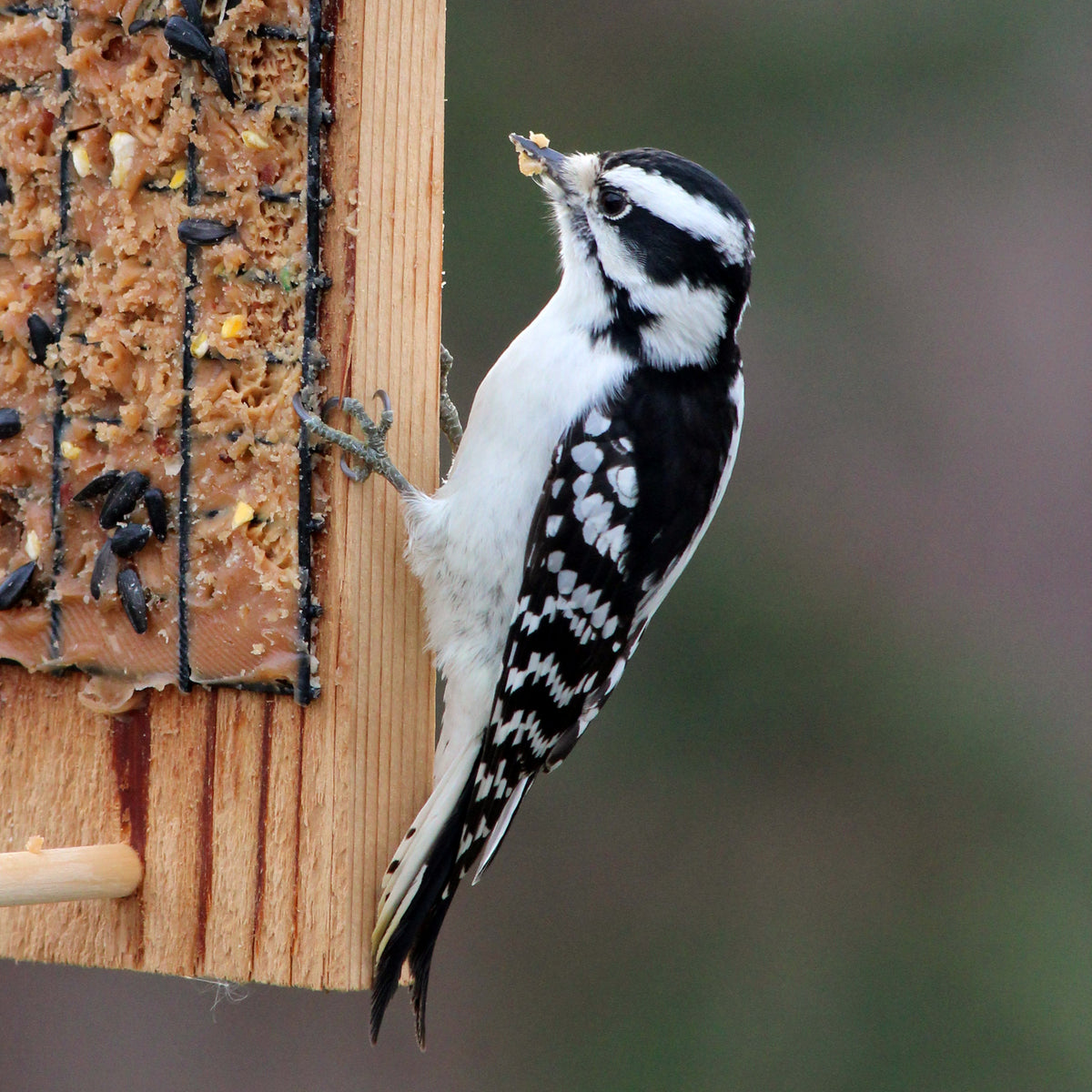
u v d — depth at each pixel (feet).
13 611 26.00
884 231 48.75
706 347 27.12
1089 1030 43.91
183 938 25.30
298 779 24.85
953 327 48.88
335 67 24.48
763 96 49.08
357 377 24.80
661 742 46.68
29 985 44.34
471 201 47.24
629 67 48.67
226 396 25.00
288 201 24.77
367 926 24.89
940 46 49.01
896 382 48.60
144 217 25.36
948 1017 44.86
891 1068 44.50
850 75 49.01
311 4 24.29
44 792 26.11
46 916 25.95
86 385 25.89
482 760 25.57
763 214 48.85
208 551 25.23
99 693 25.61
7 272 26.18
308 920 24.73
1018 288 48.42
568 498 26.07
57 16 25.68
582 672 27.02
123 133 25.29
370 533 25.02
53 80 25.80
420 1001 24.94
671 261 26.58
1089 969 44.47
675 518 27.07
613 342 26.89
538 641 26.03
